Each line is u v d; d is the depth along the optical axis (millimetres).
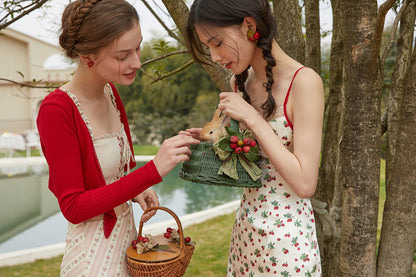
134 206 9031
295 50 2135
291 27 2127
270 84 1312
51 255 4727
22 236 7195
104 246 1385
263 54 1296
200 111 18172
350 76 1865
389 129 2205
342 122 2104
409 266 1952
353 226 1936
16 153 17547
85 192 1240
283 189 1400
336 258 2510
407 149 1863
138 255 1346
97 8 1173
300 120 1257
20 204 9547
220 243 5102
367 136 1864
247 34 1251
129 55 1241
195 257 4613
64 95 1287
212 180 1267
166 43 2574
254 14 1221
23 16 2236
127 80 1287
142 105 21531
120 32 1174
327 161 2703
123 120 1647
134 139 20672
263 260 1423
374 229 1925
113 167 1448
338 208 2467
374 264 1956
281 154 1229
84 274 1350
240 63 1290
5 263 4430
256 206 1442
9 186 11383
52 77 17500
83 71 1344
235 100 1296
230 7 1202
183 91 20844
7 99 18484
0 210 9023
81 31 1182
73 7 1225
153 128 20375
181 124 19047
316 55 2574
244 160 1301
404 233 1905
